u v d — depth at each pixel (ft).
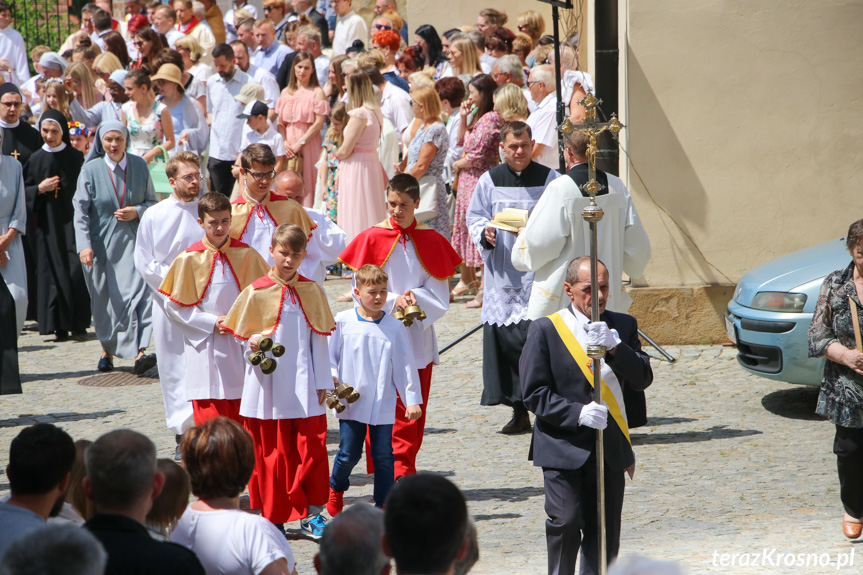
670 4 92.22
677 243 94.53
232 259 60.70
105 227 90.94
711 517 56.39
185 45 139.23
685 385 83.82
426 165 104.78
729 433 71.92
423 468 66.54
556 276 67.00
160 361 65.10
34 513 30.73
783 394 80.74
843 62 92.73
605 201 66.39
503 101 87.66
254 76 132.57
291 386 55.01
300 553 53.93
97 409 82.33
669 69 92.89
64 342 106.63
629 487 61.93
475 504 59.72
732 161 93.71
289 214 66.13
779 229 94.22
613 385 44.14
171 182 66.69
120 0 191.01
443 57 141.59
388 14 141.69
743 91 93.09
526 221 68.44
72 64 120.16
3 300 78.43
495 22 134.21
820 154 93.71
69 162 104.01
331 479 57.11
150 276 65.10
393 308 62.44
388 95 121.39
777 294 74.54
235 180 122.93
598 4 85.87
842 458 52.49
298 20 151.12
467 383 86.48
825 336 52.60
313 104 118.21
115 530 28.27
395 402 57.16
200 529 33.65
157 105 113.09
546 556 50.90
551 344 44.29
